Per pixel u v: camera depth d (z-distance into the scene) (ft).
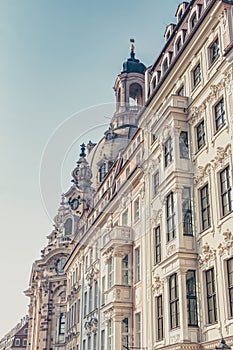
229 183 65.51
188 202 72.90
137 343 87.76
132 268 91.30
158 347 75.00
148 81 102.63
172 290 73.15
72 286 155.94
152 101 90.22
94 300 118.21
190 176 74.23
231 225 62.85
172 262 72.49
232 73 65.92
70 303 159.53
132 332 89.76
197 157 74.33
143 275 86.28
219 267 64.39
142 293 86.79
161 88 87.66
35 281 225.97
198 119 75.41
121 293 92.32
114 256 91.91
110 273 96.84
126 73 173.68
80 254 146.00
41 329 207.62
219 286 63.52
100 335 108.68
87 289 129.18
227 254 62.95
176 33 89.10
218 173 68.33
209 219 69.31
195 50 78.74
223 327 61.05
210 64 74.18
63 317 207.62
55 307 209.97
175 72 83.87
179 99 79.10
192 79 79.36
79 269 147.02
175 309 70.95
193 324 67.31
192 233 72.28
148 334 80.79
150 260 82.79
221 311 62.13
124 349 89.40
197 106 75.92
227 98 67.00
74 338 143.23
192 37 78.64
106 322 96.94
